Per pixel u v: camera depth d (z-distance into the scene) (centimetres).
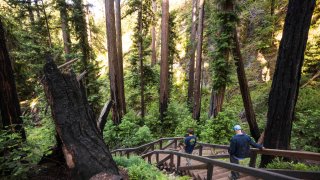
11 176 477
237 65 1345
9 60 598
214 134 1431
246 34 2745
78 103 493
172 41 2636
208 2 2005
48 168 544
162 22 2100
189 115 2134
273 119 736
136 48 2259
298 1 672
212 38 1409
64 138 470
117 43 2077
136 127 1945
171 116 2058
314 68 1741
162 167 1127
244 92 1354
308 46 1758
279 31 2356
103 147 493
